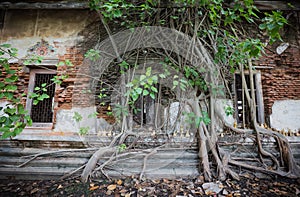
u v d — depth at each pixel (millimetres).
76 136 3445
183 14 3330
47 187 2459
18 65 4223
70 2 4117
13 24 4398
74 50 4289
